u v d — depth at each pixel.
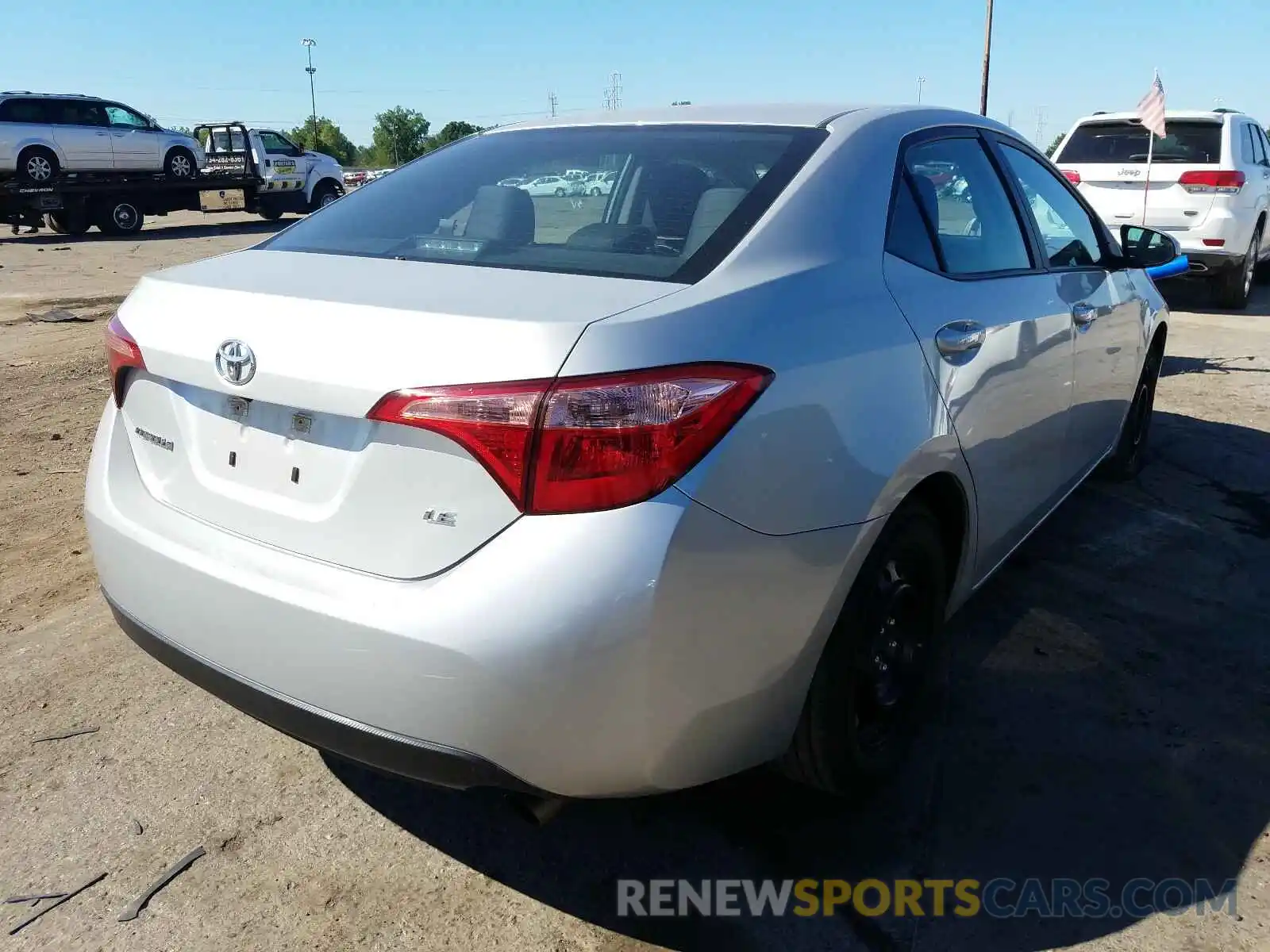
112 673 3.20
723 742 2.00
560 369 1.75
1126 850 2.40
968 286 2.70
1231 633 3.42
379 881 2.33
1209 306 10.61
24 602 3.67
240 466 2.13
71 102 20.98
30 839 2.45
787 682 2.08
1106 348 3.71
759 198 2.31
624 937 2.17
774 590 1.96
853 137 2.58
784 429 1.96
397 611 1.82
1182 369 7.41
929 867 2.36
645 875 2.35
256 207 25.17
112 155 21.55
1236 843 2.43
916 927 2.19
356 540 1.93
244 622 2.00
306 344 1.94
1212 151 9.74
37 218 21.77
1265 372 7.27
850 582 2.14
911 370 2.32
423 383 1.80
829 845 2.43
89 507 2.41
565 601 1.73
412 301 1.94
